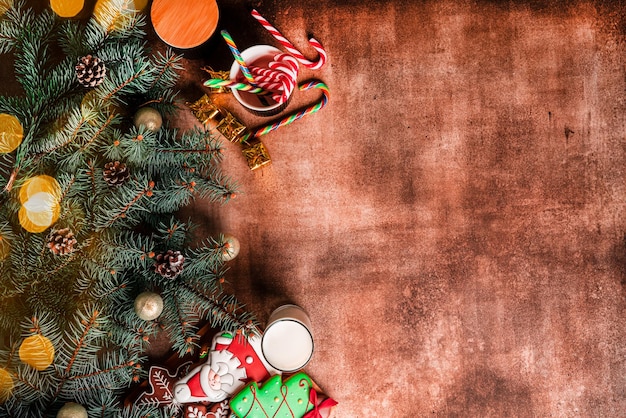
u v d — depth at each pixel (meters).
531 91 1.31
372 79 1.31
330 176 1.31
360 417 1.33
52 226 1.17
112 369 1.17
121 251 1.15
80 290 1.19
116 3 1.15
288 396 1.26
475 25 1.31
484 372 1.33
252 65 1.24
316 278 1.32
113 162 1.15
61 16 1.26
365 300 1.32
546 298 1.33
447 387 1.33
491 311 1.32
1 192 1.13
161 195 1.18
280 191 1.31
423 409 1.33
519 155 1.32
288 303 1.31
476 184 1.32
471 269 1.32
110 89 1.15
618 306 1.33
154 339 1.30
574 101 1.31
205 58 1.29
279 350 1.21
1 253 1.15
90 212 1.16
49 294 1.17
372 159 1.31
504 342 1.33
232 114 1.31
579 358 1.33
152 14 1.19
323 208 1.31
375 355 1.32
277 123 1.27
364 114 1.31
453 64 1.31
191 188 1.16
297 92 1.31
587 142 1.32
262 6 1.30
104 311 1.18
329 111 1.31
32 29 1.17
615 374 1.33
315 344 1.32
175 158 1.18
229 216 1.31
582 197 1.32
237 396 1.24
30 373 1.15
